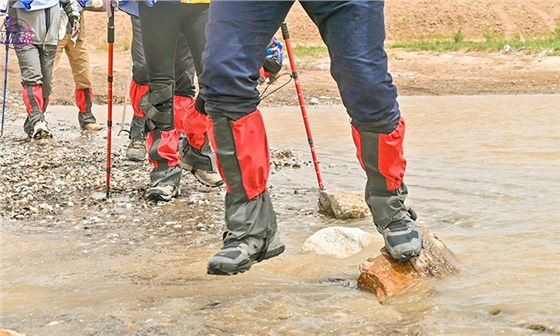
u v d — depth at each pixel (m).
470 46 27.56
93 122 12.55
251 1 3.85
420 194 7.05
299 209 6.75
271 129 12.41
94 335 3.77
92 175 8.41
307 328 3.79
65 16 11.80
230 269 4.03
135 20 7.91
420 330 3.71
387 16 34.38
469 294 4.22
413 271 4.43
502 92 18.91
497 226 5.80
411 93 19.27
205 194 7.54
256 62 3.97
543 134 10.58
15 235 5.95
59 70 20.77
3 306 4.26
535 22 34.69
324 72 22.56
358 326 3.80
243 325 3.85
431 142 10.27
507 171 8.06
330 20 3.99
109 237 5.89
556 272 4.56
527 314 3.86
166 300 4.29
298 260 5.00
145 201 7.21
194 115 6.98
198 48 6.71
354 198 6.46
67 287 4.62
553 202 6.52
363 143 4.25
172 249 5.49
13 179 8.16
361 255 5.11
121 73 22.16
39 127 11.24
